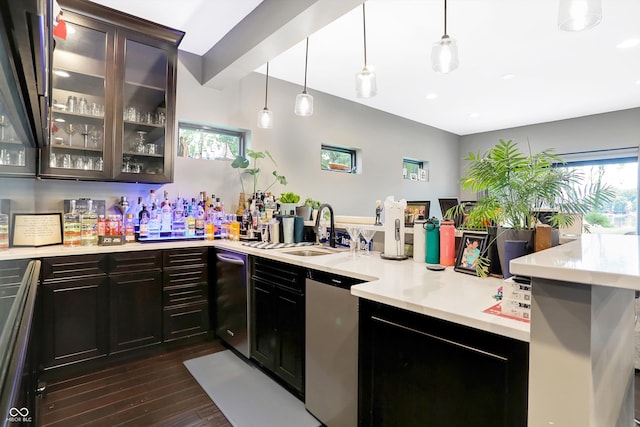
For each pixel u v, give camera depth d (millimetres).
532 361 816
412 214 2248
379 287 1369
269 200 3447
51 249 2299
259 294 2371
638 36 2910
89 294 2348
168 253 2715
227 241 3041
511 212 1456
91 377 2246
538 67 3553
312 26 2273
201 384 2182
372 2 2436
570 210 1374
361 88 2283
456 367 1076
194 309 2857
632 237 1389
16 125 1354
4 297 1070
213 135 3580
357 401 1551
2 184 2094
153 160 2969
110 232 2627
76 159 2564
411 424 1212
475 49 3150
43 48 710
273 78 3908
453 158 6637
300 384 1957
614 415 969
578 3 1319
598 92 4293
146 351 2615
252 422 1796
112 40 2654
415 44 3072
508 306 1026
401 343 1252
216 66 3104
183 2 2498
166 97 2957
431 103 4812
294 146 4105
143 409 1897
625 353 1125
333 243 2641
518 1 2430
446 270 1708
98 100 2637
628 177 4996
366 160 4957
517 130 6105
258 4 2512
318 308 1809
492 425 980
